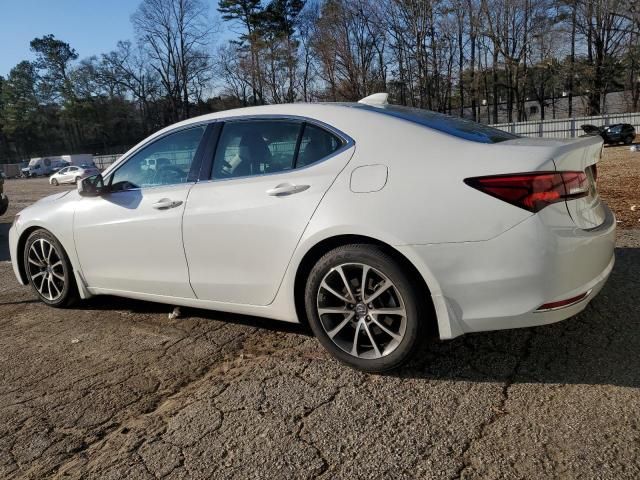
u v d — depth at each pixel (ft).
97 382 10.38
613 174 39.99
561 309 8.66
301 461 7.55
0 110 294.05
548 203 8.46
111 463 7.83
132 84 248.32
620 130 98.53
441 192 8.83
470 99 189.57
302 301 10.64
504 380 9.30
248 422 8.61
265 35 196.95
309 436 8.11
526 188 8.39
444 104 175.52
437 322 9.06
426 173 9.07
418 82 171.53
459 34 168.86
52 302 14.89
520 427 7.94
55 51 282.77
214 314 13.71
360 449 7.72
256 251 10.55
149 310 14.39
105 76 245.86
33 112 288.10
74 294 14.62
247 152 11.18
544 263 8.38
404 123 10.00
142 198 12.35
